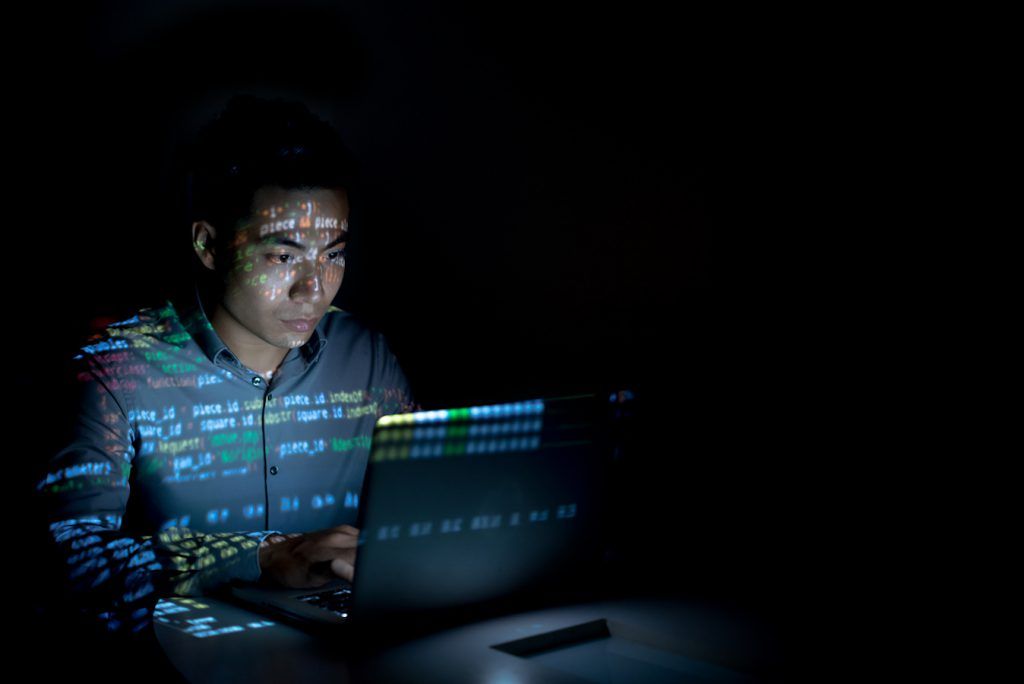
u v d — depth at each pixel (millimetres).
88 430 1657
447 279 2812
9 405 2545
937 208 2201
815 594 1448
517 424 1287
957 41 2139
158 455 1780
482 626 1291
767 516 2229
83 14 2461
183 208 2537
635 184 2596
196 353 1817
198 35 2555
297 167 1628
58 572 2389
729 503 2318
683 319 2574
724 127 2469
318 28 2623
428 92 2723
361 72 2668
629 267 2627
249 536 1504
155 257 2561
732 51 2439
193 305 1844
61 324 2543
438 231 2789
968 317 2195
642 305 2619
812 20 2324
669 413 2543
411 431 1172
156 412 1773
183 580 1449
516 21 2672
